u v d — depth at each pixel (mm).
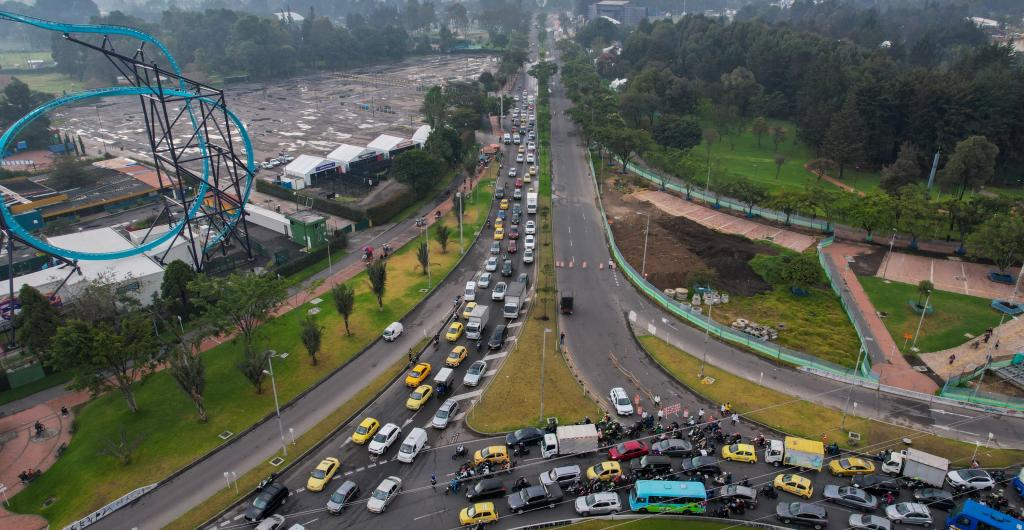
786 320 104562
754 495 65062
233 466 73438
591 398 84875
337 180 184125
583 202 166500
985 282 118438
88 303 90062
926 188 169625
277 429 79875
